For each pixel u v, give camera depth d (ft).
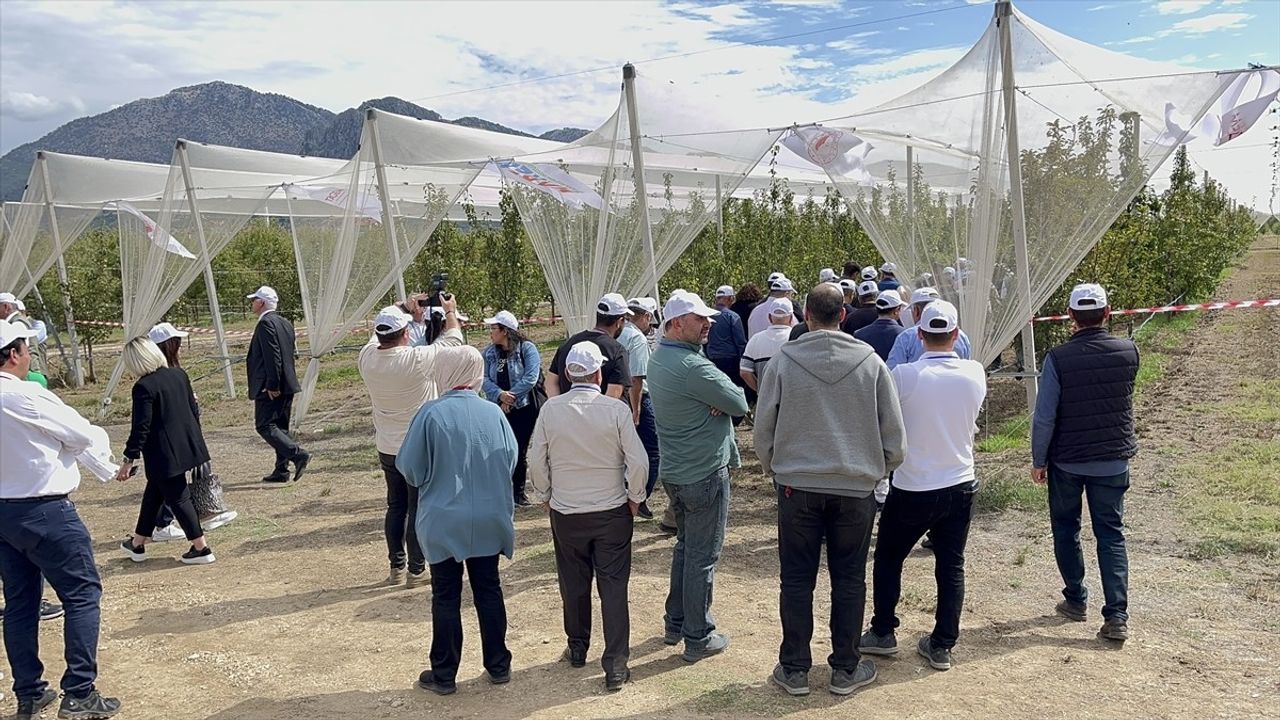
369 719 14.34
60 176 58.39
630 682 15.25
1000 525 23.68
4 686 16.85
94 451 15.14
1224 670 14.64
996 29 26.71
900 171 29.73
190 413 23.94
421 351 20.22
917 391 14.44
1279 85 24.00
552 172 35.24
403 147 38.75
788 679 14.39
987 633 16.69
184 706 15.21
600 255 34.12
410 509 20.94
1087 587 18.93
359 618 19.27
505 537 15.26
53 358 80.33
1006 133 26.68
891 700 14.05
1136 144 25.62
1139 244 49.80
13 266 61.00
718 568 21.38
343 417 48.62
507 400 26.61
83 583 14.92
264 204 54.60
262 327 32.71
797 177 64.85
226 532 26.86
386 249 41.34
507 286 56.70
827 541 14.24
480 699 14.96
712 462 15.52
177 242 50.16
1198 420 34.32
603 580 15.15
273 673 16.49
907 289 29.22
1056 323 40.27
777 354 14.16
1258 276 107.14
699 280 55.98
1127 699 13.73
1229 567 19.47
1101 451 15.97
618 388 19.10
